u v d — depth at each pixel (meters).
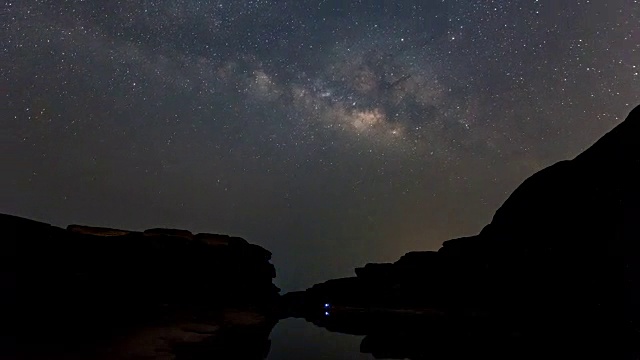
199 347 9.03
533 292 13.10
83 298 9.16
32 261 8.34
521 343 10.17
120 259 11.57
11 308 7.44
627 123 13.10
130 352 7.43
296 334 12.91
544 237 14.09
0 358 5.92
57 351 6.69
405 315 15.78
